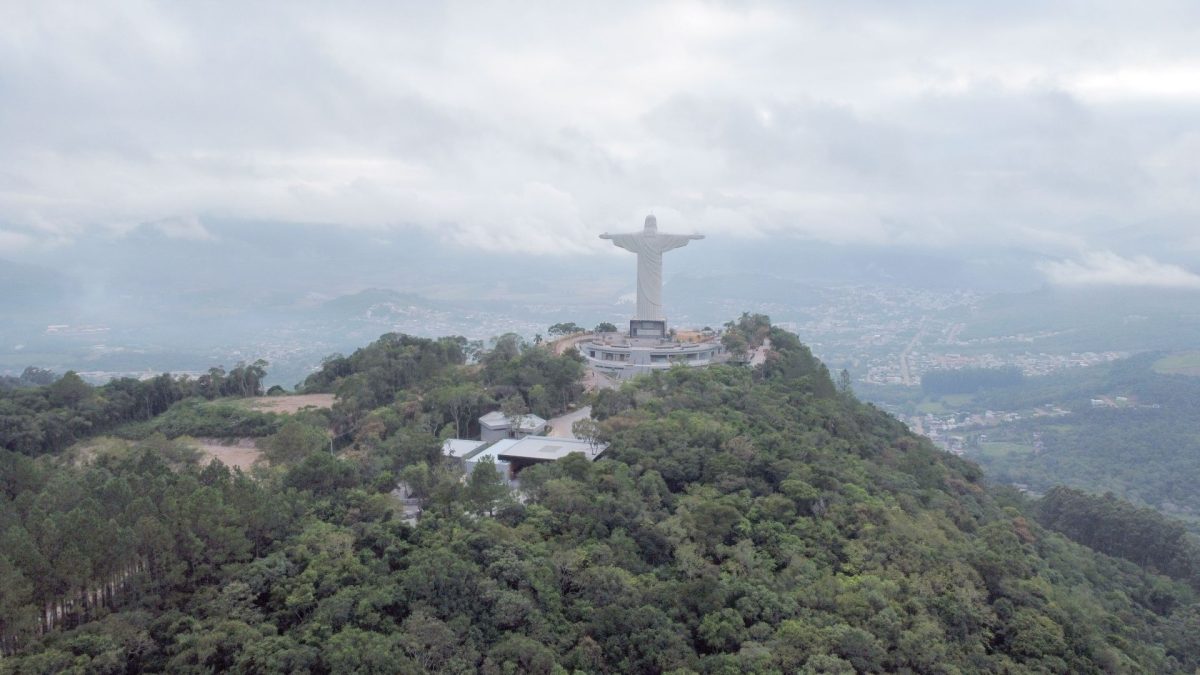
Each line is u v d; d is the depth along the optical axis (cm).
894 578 9038
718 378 15538
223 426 14062
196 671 6300
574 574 7956
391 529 8369
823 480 10969
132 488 8300
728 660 7106
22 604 6469
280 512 8206
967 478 18150
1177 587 14362
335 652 6384
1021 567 10650
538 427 13612
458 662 6625
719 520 9306
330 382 18325
